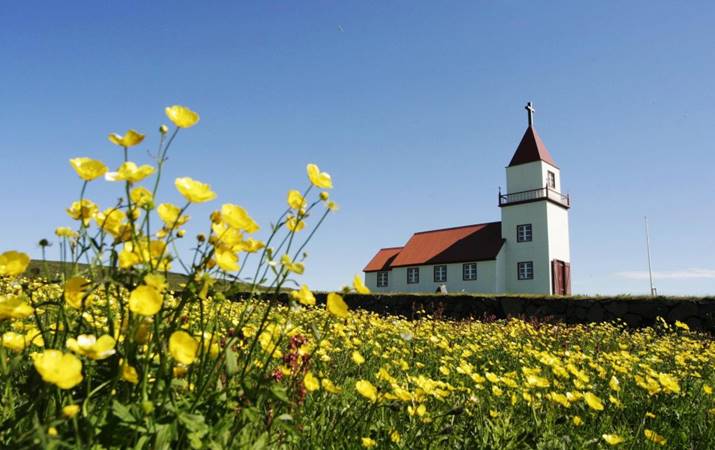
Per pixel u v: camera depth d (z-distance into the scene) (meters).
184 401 1.25
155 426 1.09
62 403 1.21
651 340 7.80
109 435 1.04
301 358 1.86
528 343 5.75
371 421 2.20
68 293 1.25
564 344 5.80
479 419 2.37
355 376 3.04
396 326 4.96
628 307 10.80
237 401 1.33
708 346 7.02
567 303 11.67
